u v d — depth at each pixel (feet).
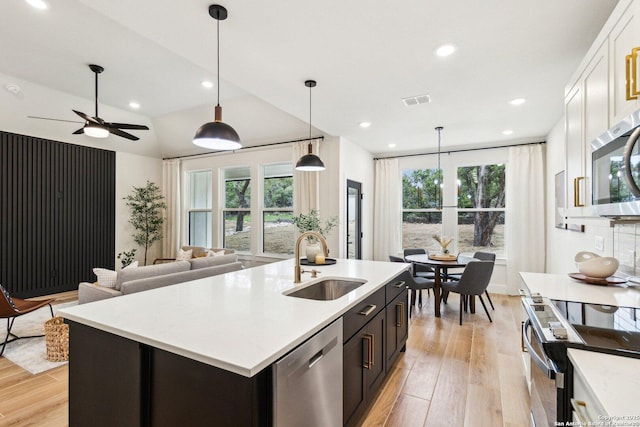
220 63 8.46
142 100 15.78
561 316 4.70
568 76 9.14
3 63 11.85
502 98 10.89
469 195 18.28
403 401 7.24
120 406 4.46
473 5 6.10
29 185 16.26
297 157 17.16
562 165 12.83
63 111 15.67
